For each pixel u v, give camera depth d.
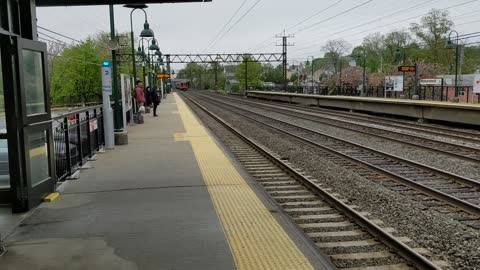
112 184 8.84
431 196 8.87
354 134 19.97
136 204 7.38
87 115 11.84
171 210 7.01
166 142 15.18
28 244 5.59
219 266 4.88
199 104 49.00
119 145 14.43
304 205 8.16
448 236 6.65
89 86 65.50
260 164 12.33
